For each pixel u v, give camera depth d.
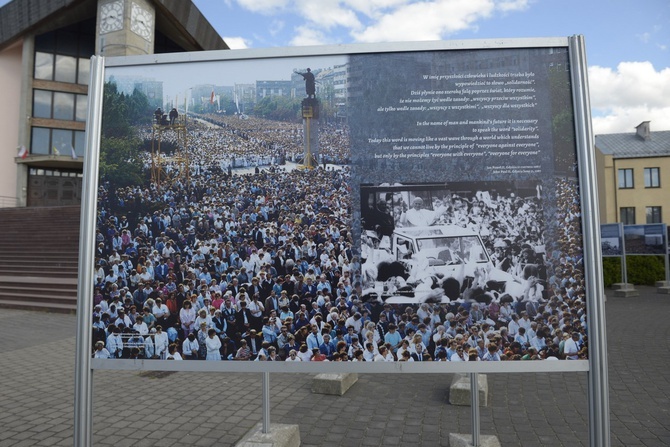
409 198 2.66
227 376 5.64
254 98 2.81
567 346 2.54
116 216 2.80
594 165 2.57
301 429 3.98
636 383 5.15
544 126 2.65
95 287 2.76
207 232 2.76
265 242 2.72
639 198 31.31
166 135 2.84
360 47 2.73
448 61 2.70
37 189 28.88
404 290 2.62
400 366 2.58
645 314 10.15
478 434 3.22
